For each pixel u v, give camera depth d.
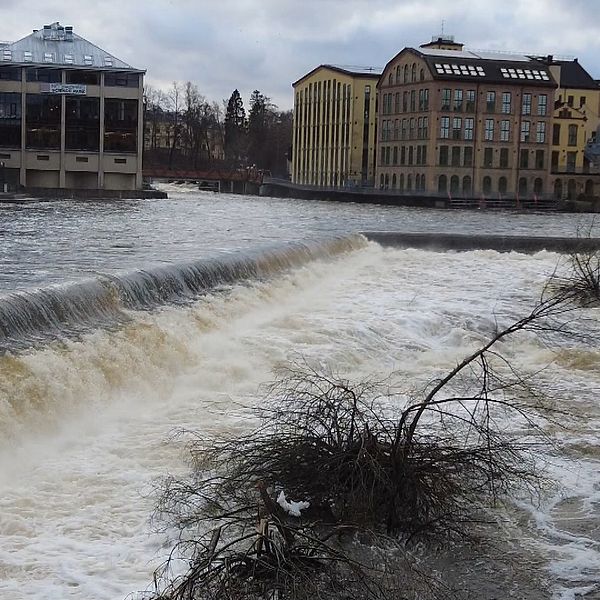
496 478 13.85
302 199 134.88
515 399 20.00
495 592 11.99
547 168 125.00
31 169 105.44
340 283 33.53
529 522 13.61
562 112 127.12
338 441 13.37
